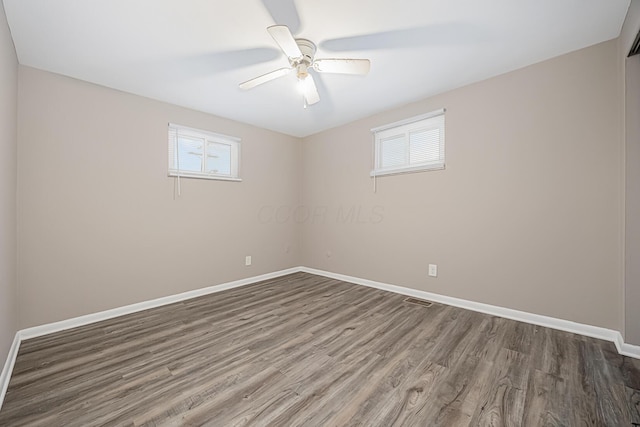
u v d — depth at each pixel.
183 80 2.48
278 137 4.12
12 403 1.39
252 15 1.68
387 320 2.43
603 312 2.02
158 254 2.89
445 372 1.65
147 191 2.82
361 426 1.24
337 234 3.92
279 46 1.82
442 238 2.87
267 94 2.81
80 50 2.01
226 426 1.24
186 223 3.11
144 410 1.34
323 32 1.86
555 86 2.20
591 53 2.06
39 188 2.21
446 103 2.80
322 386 1.52
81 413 1.32
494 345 1.96
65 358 1.83
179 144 3.11
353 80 2.55
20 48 1.96
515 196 2.40
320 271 4.17
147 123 2.82
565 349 1.89
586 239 2.09
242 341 2.06
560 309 2.20
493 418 1.29
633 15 1.60
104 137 2.55
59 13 1.63
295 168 4.37
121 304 2.63
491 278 2.54
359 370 1.67
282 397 1.44
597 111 2.04
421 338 2.08
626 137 1.83
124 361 1.79
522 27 1.83
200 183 3.24
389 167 3.34
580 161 2.11
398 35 1.90
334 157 3.95
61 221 2.32
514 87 2.39
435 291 2.93
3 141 1.62
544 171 2.26
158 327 2.32
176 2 1.56
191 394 1.46
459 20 1.76
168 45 1.97
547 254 2.26
